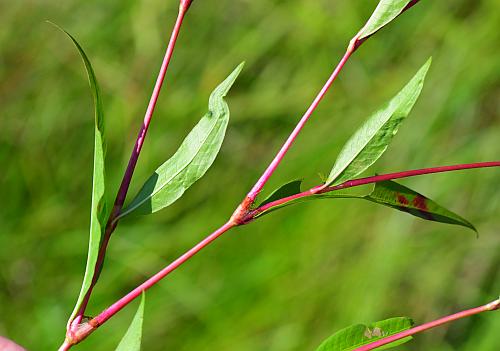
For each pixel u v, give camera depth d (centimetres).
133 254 132
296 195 57
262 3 147
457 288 124
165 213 135
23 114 152
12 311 136
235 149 137
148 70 149
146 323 128
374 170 127
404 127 129
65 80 153
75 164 148
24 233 143
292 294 124
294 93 139
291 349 121
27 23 157
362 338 58
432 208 59
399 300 123
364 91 136
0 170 148
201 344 125
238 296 126
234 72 59
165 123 144
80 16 156
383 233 124
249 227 130
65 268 139
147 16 152
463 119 130
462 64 133
